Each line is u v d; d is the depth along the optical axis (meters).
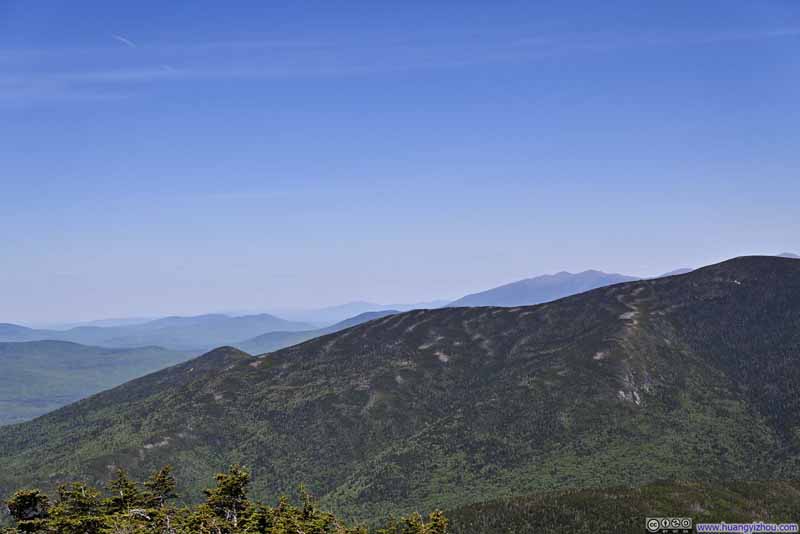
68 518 50.28
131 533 47.88
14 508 52.19
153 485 61.44
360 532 54.56
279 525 49.72
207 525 49.28
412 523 53.41
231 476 55.97
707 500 103.62
